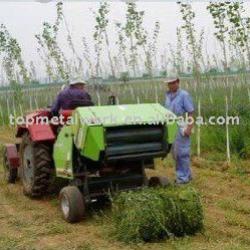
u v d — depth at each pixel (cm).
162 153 647
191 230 574
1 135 1526
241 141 1034
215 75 2025
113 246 546
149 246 541
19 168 842
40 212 692
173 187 607
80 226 628
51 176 752
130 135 625
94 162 655
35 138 721
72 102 704
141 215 552
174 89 816
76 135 632
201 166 957
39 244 563
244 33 1268
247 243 546
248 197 737
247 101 1455
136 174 679
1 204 744
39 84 2369
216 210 676
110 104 719
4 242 569
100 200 699
